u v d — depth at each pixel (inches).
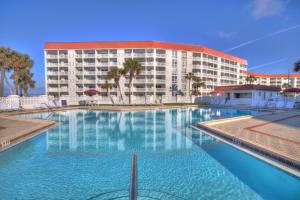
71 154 295.7
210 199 177.8
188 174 225.9
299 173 197.9
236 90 1402.6
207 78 2197.3
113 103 1524.4
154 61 1863.9
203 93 2130.9
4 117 593.0
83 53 1854.1
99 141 373.1
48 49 1809.8
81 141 373.1
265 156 249.9
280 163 224.4
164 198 179.8
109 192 190.4
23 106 890.1
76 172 232.1
